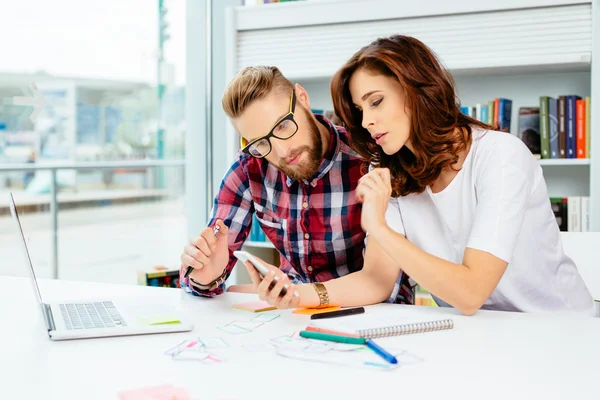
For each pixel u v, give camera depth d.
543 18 2.12
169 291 1.29
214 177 2.99
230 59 2.52
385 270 1.19
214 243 1.21
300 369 0.75
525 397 0.65
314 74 2.41
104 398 0.66
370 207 1.11
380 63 1.13
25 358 0.80
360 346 0.84
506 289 1.21
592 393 0.66
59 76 3.61
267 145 1.29
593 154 2.07
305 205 1.52
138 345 0.86
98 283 1.38
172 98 3.44
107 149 4.02
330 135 1.48
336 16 2.35
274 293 1.06
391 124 1.16
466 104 2.47
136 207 4.72
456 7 2.19
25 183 3.62
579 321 0.99
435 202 1.26
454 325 0.96
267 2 2.54
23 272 3.74
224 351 0.83
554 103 2.16
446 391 0.67
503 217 1.06
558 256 1.25
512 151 1.13
